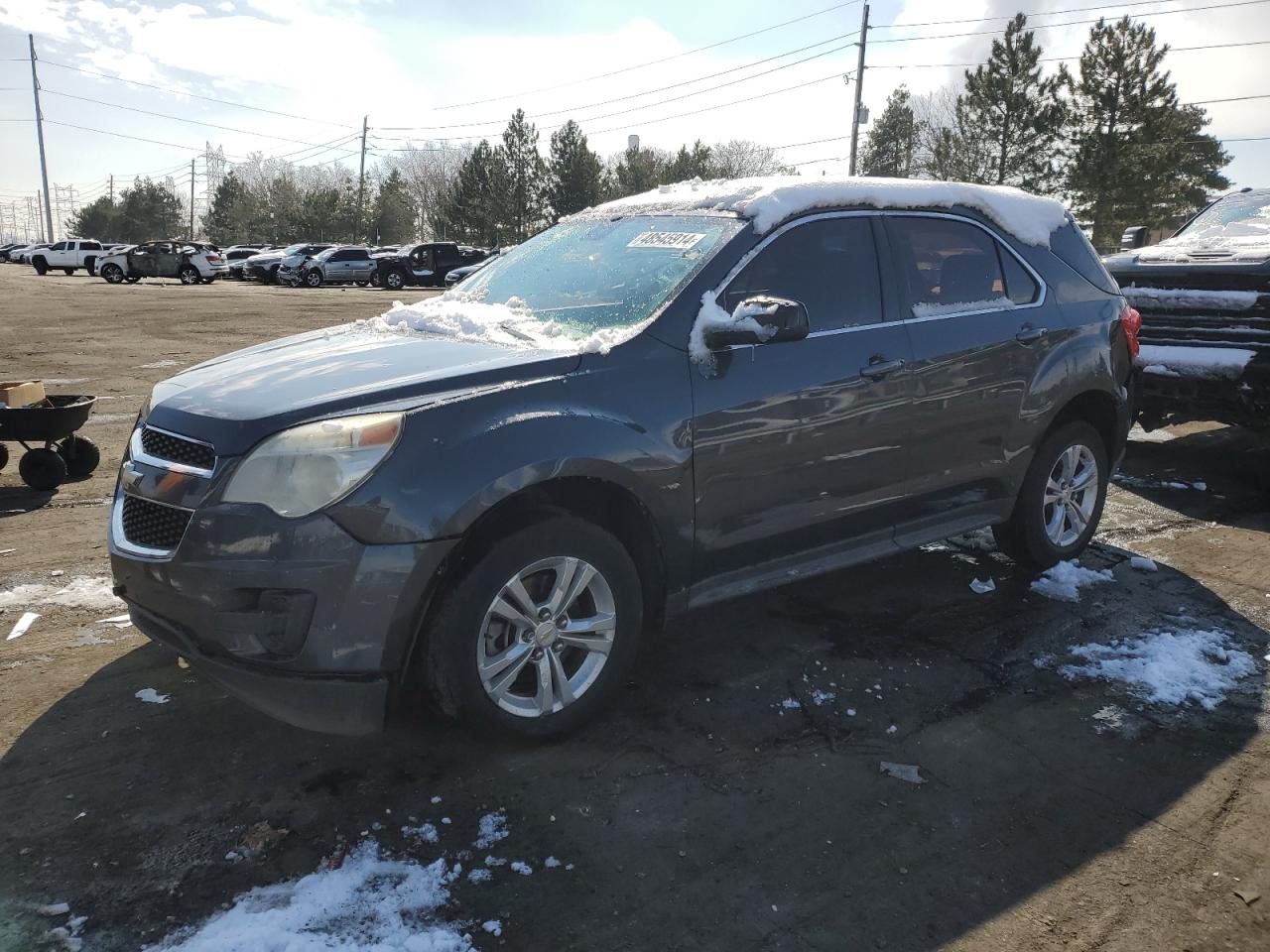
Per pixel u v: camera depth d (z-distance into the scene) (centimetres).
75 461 646
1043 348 444
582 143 5412
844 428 371
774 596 453
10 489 621
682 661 382
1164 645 402
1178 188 3725
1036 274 457
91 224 9725
